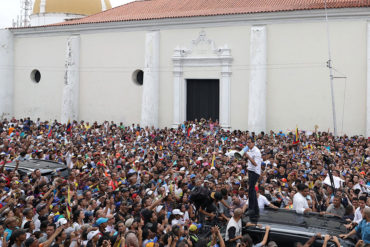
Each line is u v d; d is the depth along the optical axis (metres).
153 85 34.97
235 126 32.53
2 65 42.09
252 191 9.88
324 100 29.62
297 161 18.53
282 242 8.43
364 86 28.55
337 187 13.16
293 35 30.28
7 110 42.66
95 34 37.91
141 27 35.59
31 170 15.97
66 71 38.69
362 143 24.17
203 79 33.94
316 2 31.16
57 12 49.09
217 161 17.86
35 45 41.50
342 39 28.92
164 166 18.02
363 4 28.16
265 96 31.19
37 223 10.69
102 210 10.77
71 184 13.29
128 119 36.81
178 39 34.25
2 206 11.45
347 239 8.29
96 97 38.19
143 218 10.13
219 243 8.77
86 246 9.33
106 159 18.95
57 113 40.44
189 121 32.72
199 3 36.50
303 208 9.96
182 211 11.91
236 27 32.03
